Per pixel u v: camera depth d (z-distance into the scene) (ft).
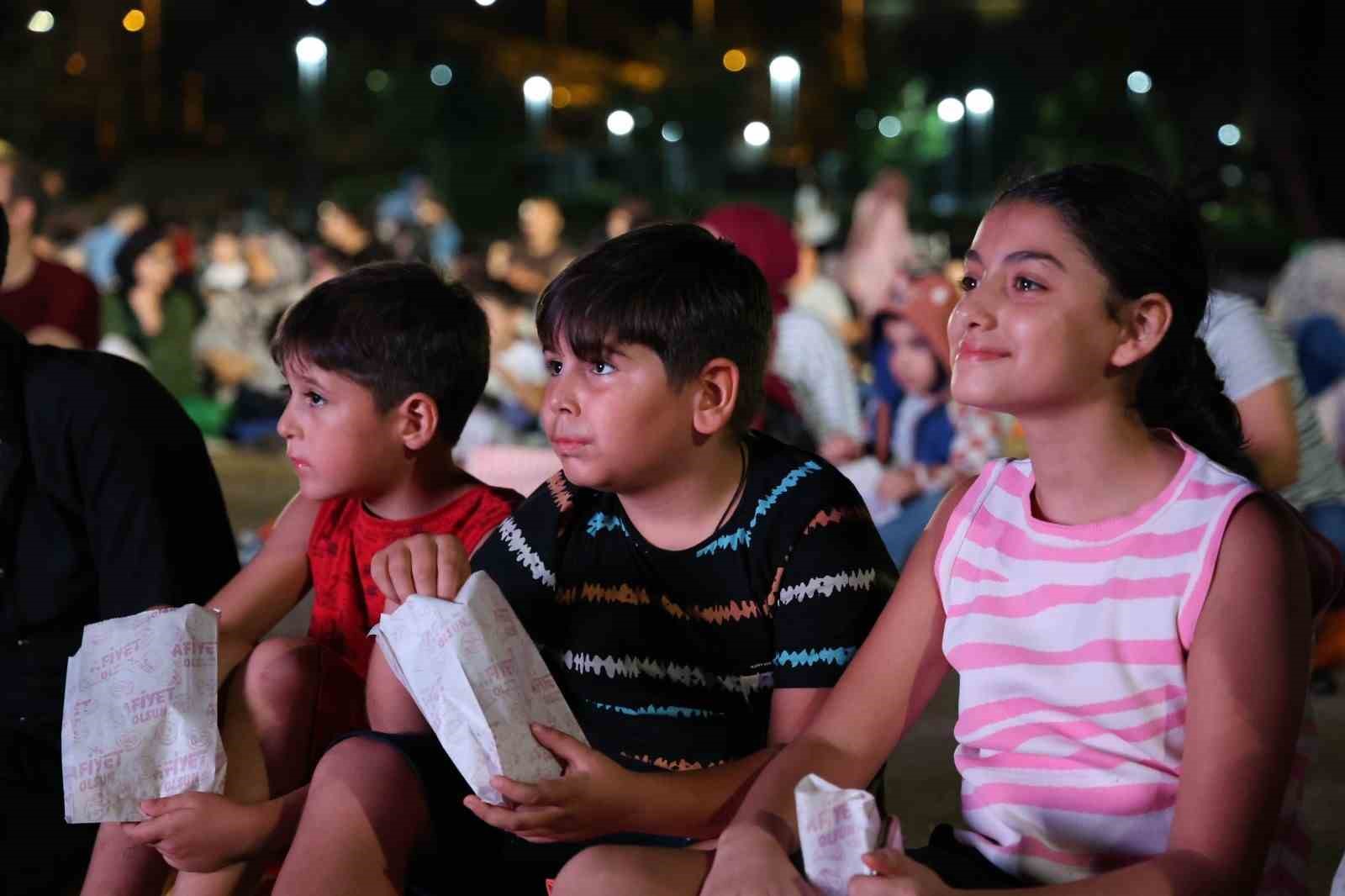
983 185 75.41
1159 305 5.84
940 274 16.97
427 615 6.13
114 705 6.73
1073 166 6.07
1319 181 52.60
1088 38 69.56
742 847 5.73
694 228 7.04
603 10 88.63
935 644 6.39
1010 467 6.37
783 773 6.18
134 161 74.90
